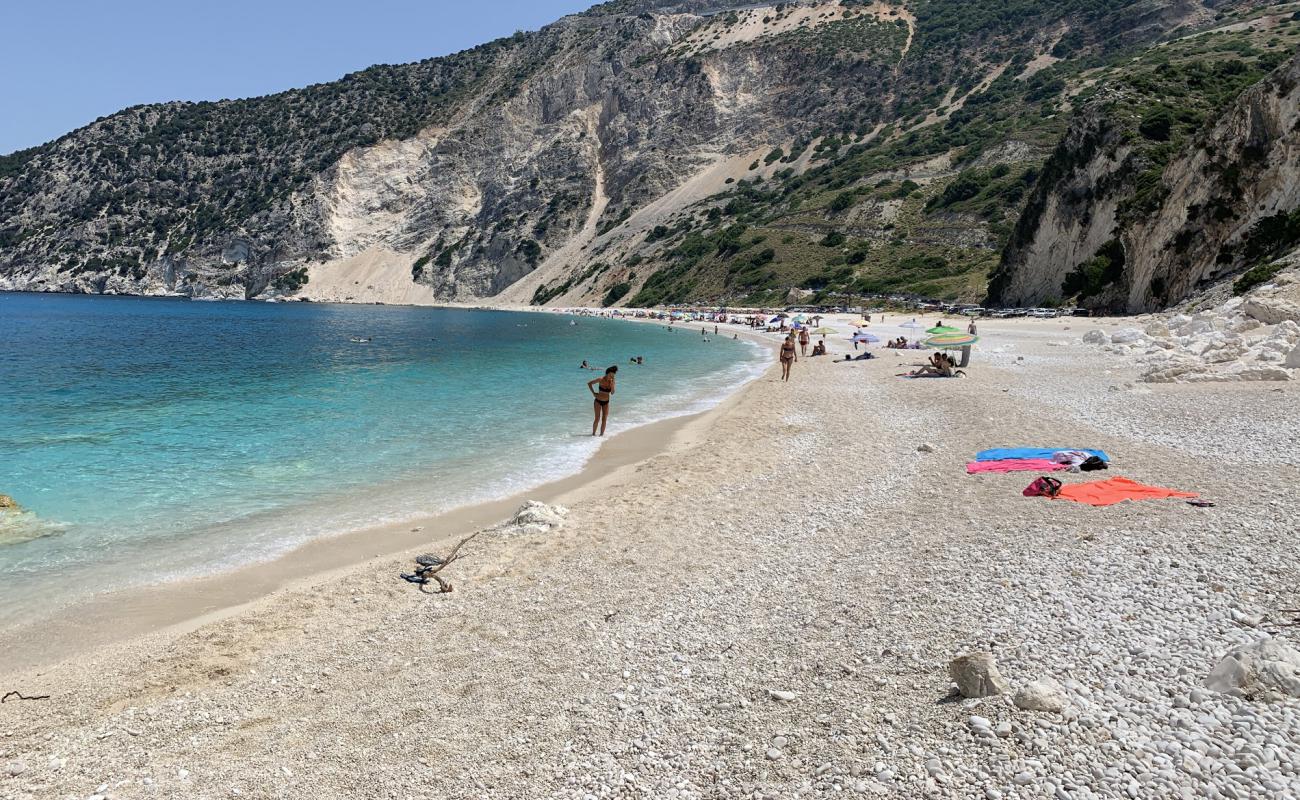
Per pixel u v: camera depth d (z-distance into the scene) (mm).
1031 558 7812
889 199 97875
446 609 8070
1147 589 6656
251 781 5090
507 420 20297
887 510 10477
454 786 4859
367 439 17578
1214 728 4449
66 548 10297
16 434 17859
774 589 7918
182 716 6086
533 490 13328
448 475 14344
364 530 11109
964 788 4250
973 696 5168
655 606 7738
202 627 7859
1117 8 127062
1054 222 61781
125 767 5363
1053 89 109062
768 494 12016
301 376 30438
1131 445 13133
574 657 6680
